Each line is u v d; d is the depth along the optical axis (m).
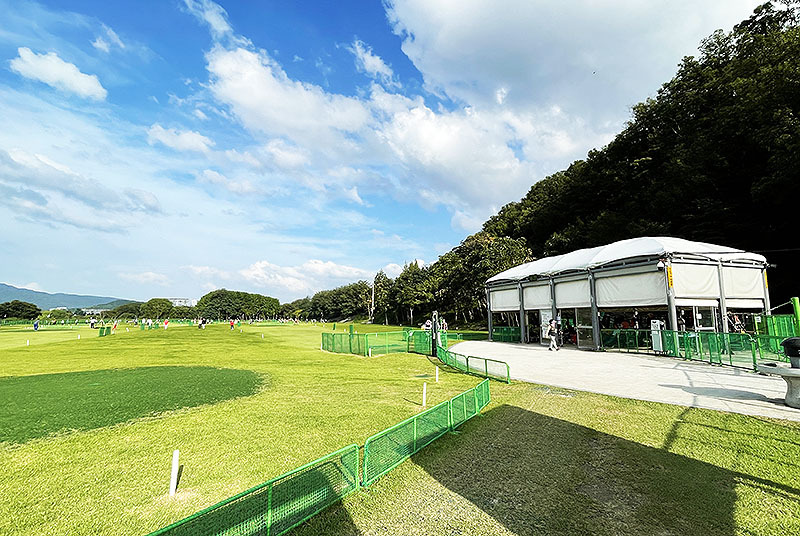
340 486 6.25
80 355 26.22
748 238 33.62
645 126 49.69
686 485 6.41
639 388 13.15
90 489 6.66
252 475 7.17
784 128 28.67
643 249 23.34
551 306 29.14
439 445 8.53
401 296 83.38
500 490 6.48
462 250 65.25
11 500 6.31
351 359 24.16
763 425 8.80
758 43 37.72
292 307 185.38
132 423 10.27
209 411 11.38
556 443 8.48
